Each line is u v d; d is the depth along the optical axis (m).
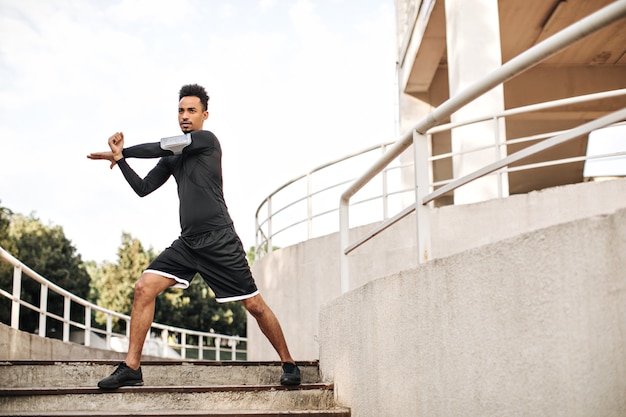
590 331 1.98
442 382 2.85
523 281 2.29
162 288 4.24
